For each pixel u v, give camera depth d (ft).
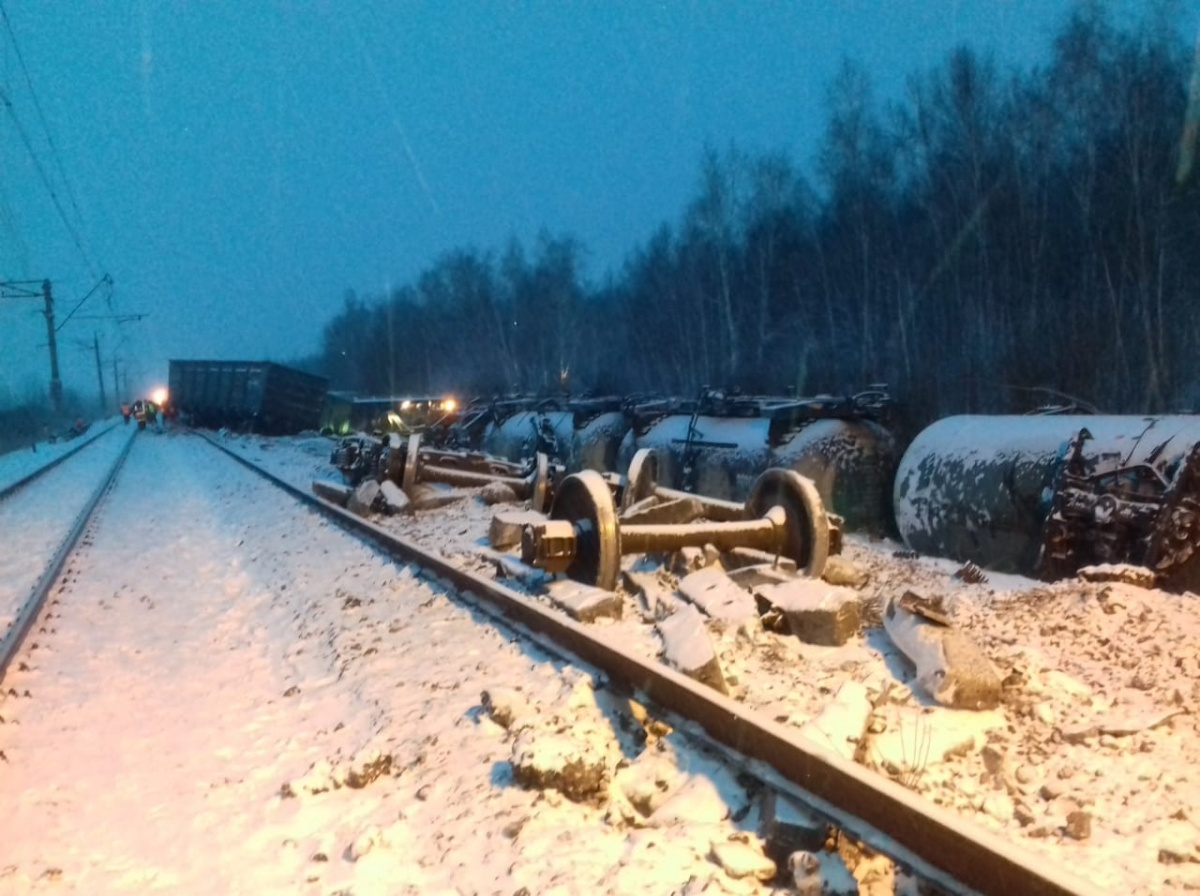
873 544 44.73
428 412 106.83
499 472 62.44
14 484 77.82
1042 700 18.79
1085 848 13.88
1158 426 31.40
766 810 13.92
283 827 14.85
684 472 55.52
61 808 15.81
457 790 15.42
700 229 149.59
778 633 24.26
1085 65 87.51
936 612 22.75
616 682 19.04
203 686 22.85
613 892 12.11
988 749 16.65
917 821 11.87
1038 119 92.38
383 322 281.33
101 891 13.15
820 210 127.44
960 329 93.45
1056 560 32.24
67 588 35.27
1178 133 80.53
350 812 15.26
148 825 15.19
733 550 30.89
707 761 15.58
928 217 102.99
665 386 161.48
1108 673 20.84
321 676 23.12
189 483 80.33
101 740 19.04
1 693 21.98
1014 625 24.45
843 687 18.02
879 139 114.62
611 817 14.39
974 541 37.93
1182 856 13.35
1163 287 79.20
